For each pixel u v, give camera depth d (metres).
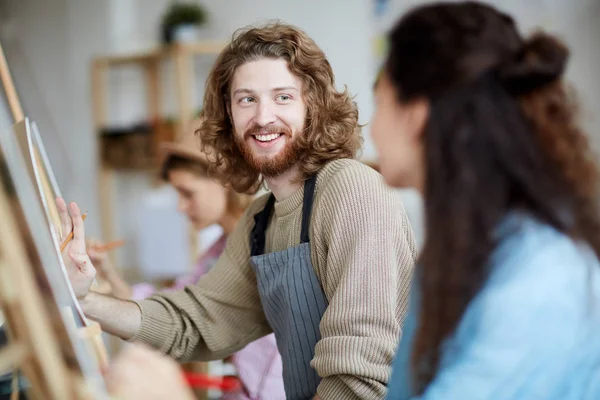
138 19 3.74
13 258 0.64
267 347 1.48
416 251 1.14
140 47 3.72
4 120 0.69
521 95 0.67
